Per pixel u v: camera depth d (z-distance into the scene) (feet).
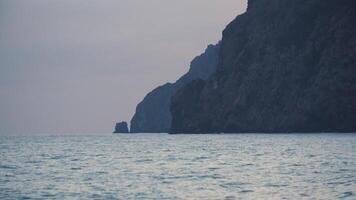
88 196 154.10
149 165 257.75
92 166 257.96
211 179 190.60
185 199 145.69
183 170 227.81
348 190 153.69
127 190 164.86
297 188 161.07
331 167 220.84
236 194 152.56
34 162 291.58
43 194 159.53
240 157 297.94
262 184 172.55
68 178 203.00
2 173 227.40
